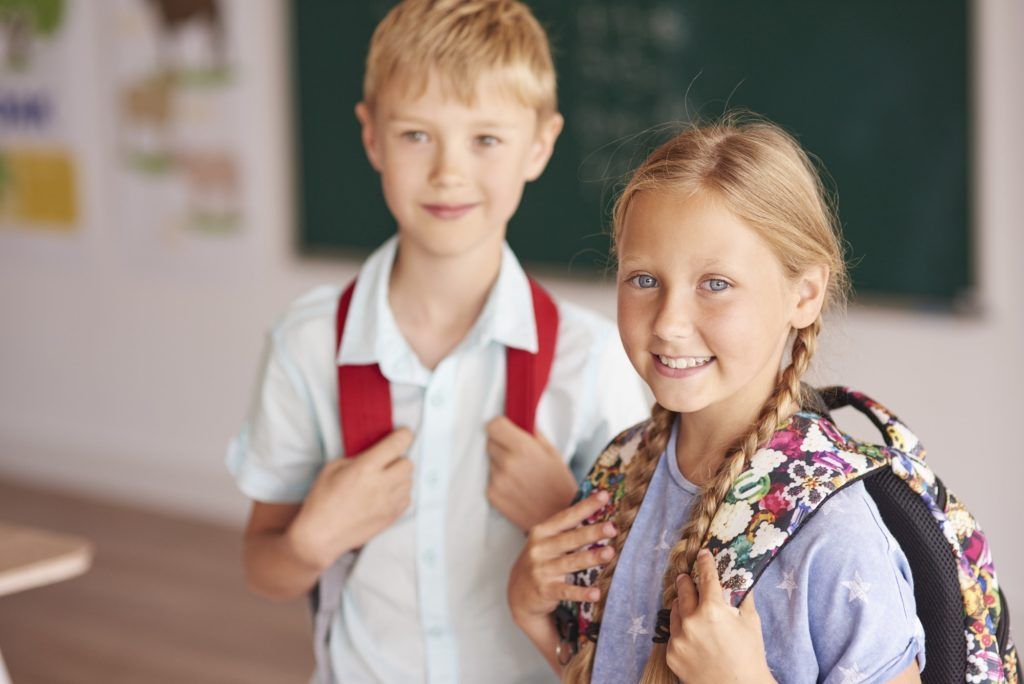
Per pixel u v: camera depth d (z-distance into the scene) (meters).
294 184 4.09
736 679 0.89
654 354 0.97
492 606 1.33
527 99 1.25
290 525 1.29
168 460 4.60
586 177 3.49
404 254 1.33
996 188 2.85
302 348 1.35
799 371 0.98
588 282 3.52
